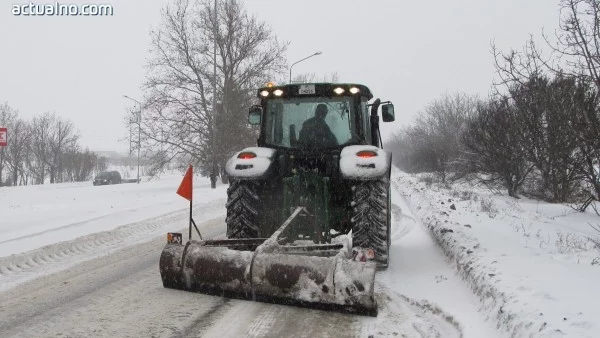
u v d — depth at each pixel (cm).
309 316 407
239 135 2278
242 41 2345
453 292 477
